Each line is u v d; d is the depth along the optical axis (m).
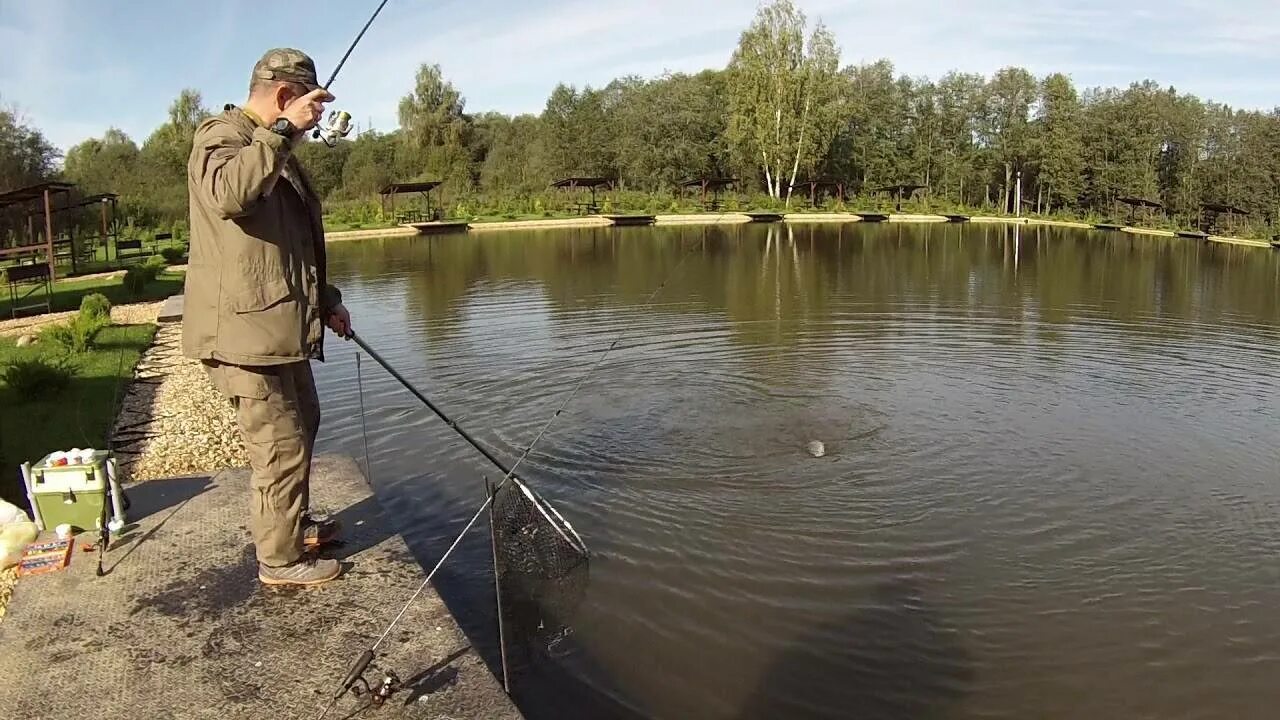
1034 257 25.36
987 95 56.09
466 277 19.19
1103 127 51.53
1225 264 24.27
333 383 9.16
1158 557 5.28
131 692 2.67
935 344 11.41
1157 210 49.62
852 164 56.28
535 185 53.56
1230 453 7.09
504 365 10.01
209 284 2.93
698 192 53.19
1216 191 45.56
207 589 3.27
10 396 7.90
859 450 7.10
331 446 7.13
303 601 3.19
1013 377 9.57
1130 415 8.13
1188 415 8.15
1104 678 4.09
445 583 4.79
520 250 26.94
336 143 3.13
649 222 42.41
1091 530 5.65
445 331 12.25
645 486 6.27
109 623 3.04
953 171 56.38
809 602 4.70
